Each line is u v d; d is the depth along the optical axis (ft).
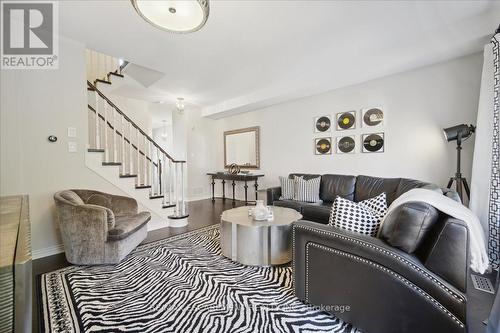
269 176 16.55
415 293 3.65
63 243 8.02
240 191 18.97
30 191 7.84
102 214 7.23
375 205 5.97
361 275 4.23
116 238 7.29
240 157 18.60
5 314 1.76
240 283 6.31
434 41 8.52
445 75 9.48
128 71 13.47
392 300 3.87
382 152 11.34
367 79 11.35
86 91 9.05
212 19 7.25
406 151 10.62
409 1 6.59
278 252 7.32
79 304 5.34
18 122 7.61
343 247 4.47
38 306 5.25
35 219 7.94
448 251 3.59
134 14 6.96
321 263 4.83
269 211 8.36
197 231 10.95
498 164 6.95
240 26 7.66
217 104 17.85
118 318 4.88
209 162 20.61
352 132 12.34
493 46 7.09
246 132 18.01
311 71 11.83
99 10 6.77
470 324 4.68
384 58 9.73
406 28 8.00
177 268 7.21
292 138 15.06
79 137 8.89
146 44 8.77
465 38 7.74
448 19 7.54
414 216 3.85
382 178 10.35
